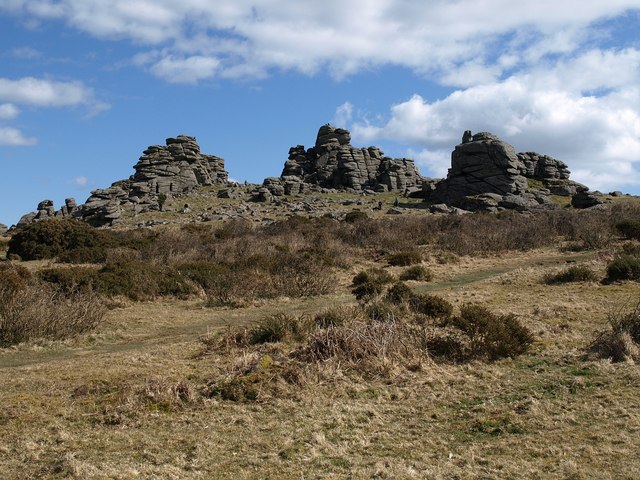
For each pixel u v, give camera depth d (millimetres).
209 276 25125
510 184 69625
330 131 93500
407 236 40531
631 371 11117
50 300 18656
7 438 8906
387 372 11836
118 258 33156
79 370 13180
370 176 89812
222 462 7902
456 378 11547
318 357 12602
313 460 7902
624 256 24047
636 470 7176
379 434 8898
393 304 17922
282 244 36719
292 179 87562
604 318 16078
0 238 53812
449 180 74812
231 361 13203
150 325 19375
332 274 27141
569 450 7934
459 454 8055
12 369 13773
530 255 34656
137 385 11203
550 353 12828
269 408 10164
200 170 89375
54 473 7492
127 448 8477
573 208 65438
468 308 14055
